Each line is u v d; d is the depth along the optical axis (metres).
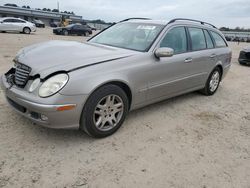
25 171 2.65
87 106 3.10
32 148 3.06
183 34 4.61
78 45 3.94
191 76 4.79
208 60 5.18
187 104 5.05
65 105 2.89
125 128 3.77
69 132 3.50
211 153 3.29
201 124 4.15
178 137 3.64
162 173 2.80
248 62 10.99
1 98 4.47
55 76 2.93
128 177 2.70
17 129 3.45
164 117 4.30
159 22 4.48
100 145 3.26
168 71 4.16
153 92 4.01
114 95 3.37
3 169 2.65
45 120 2.93
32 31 23.55
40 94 2.87
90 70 3.09
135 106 3.84
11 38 16.41
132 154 3.12
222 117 4.53
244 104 5.38
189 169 2.91
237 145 3.56
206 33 5.30
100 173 2.72
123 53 3.64
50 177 2.60
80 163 2.87
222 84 7.08
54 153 3.01
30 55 3.46
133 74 3.55
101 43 4.37
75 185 2.52
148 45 3.96
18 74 3.27
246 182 2.78
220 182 2.74
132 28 4.53
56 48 3.68
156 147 3.32
